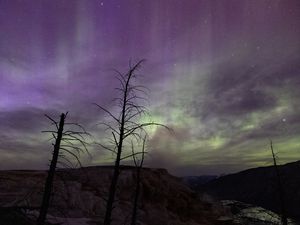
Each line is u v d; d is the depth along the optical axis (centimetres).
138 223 2962
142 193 3562
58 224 2202
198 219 3822
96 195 3062
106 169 3719
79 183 3028
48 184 1469
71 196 2753
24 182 2631
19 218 2062
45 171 3048
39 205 2364
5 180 2562
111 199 1505
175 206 3769
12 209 2145
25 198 2309
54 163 1423
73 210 2622
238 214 4875
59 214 2431
